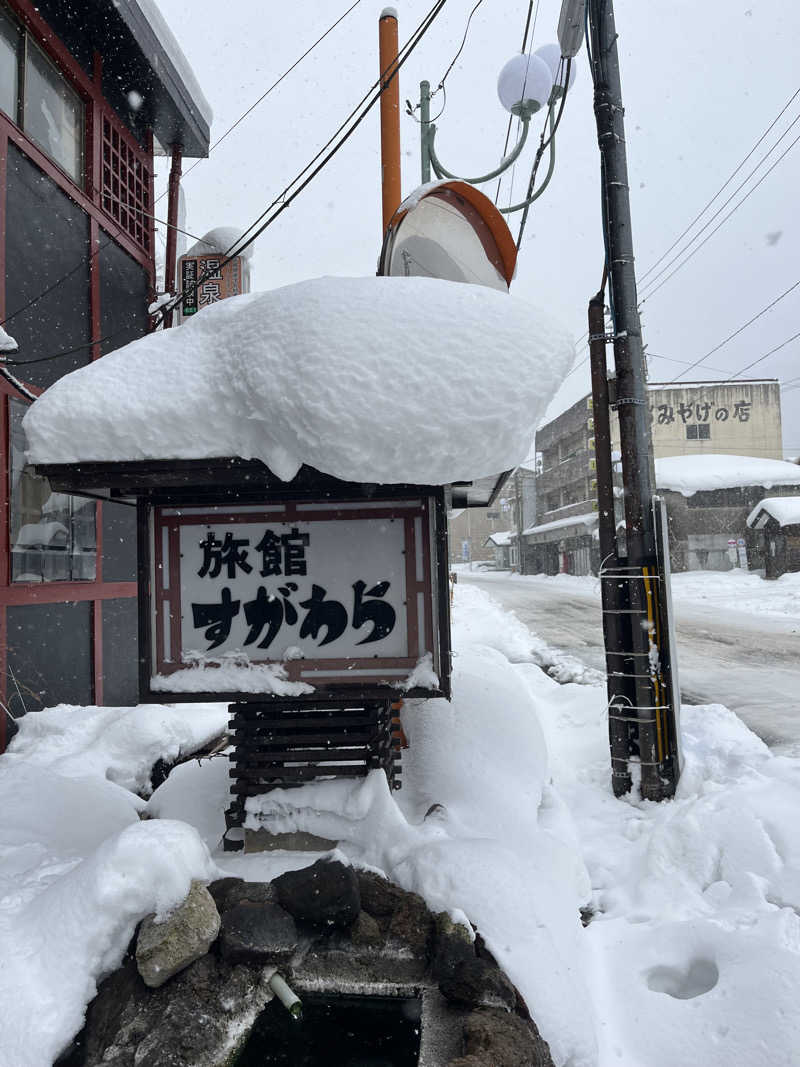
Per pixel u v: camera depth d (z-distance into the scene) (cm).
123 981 279
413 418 278
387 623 369
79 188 796
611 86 543
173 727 647
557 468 4228
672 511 3148
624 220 541
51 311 730
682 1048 264
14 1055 242
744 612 1867
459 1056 247
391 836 355
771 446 3584
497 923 295
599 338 546
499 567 6353
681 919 338
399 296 293
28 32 707
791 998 266
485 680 554
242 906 305
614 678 523
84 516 772
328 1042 277
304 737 382
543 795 487
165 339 348
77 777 505
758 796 429
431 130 972
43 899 301
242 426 315
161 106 930
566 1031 262
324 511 375
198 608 376
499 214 497
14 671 645
